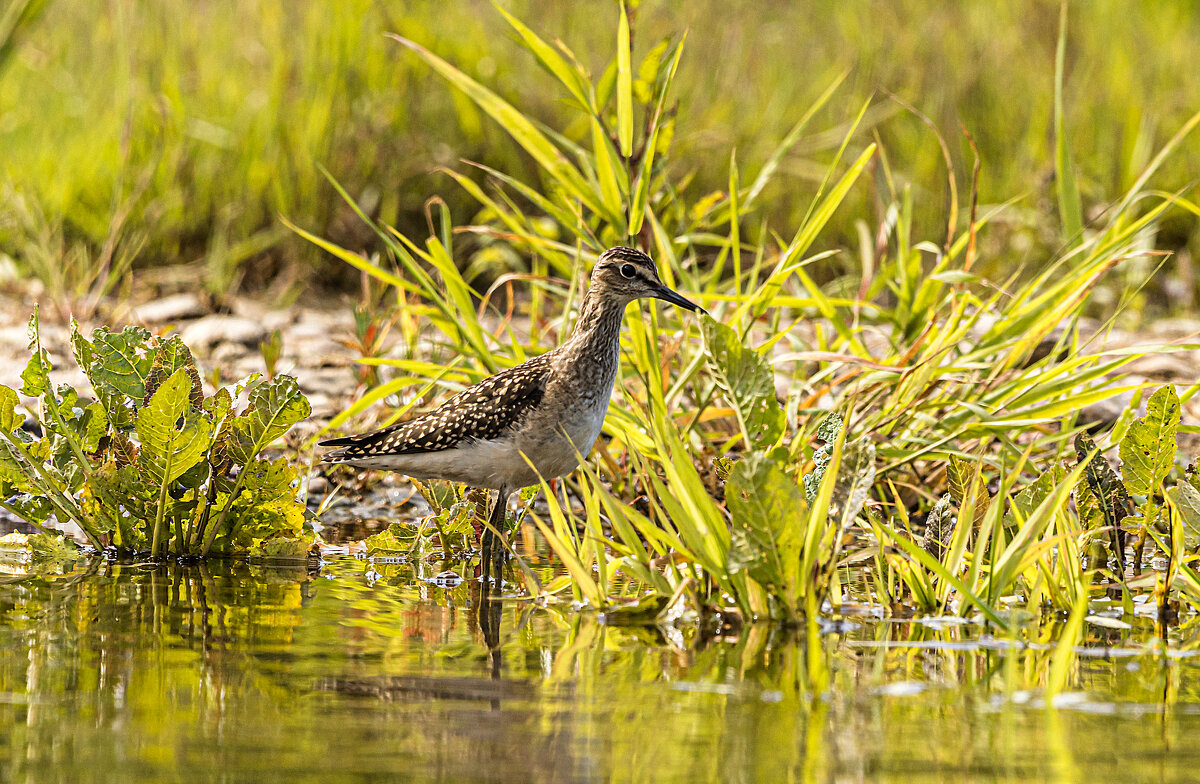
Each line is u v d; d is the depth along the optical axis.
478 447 10.66
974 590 8.65
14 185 19.73
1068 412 12.10
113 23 22.53
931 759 5.93
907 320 13.70
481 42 22.47
